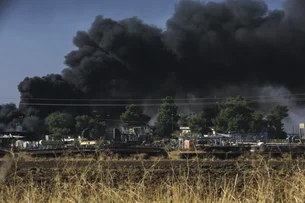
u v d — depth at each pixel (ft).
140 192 21.49
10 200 21.74
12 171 23.86
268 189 21.65
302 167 24.49
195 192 22.50
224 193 21.06
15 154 23.48
